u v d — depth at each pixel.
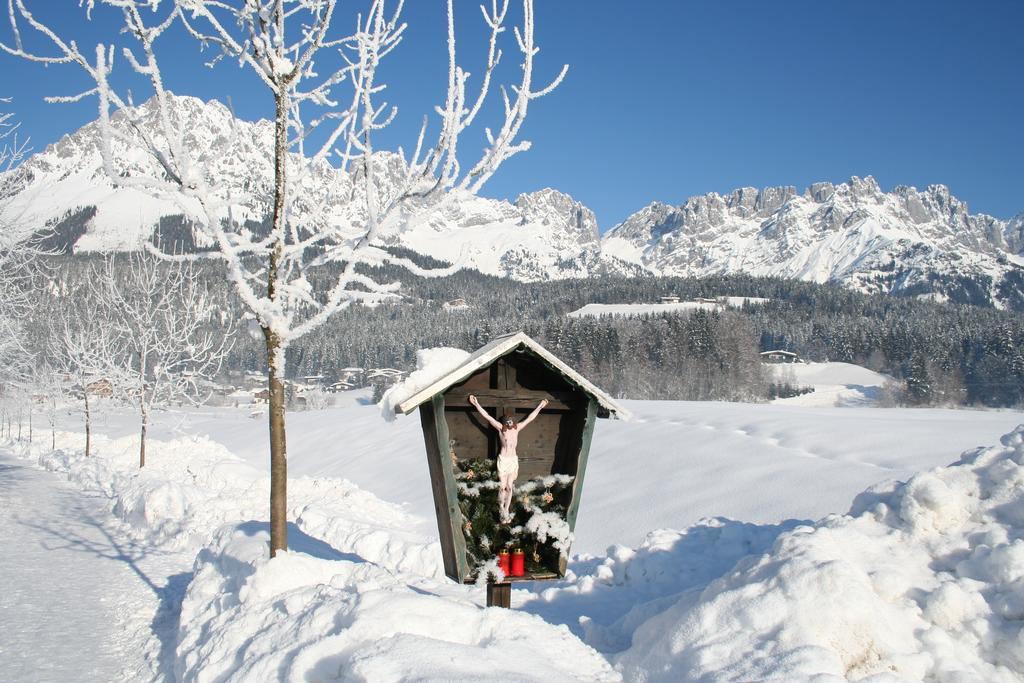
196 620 8.12
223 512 15.95
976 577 5.64
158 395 27.47
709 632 5.53
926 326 127.25
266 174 8.05
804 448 16.91
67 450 34.88
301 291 7.83
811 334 141.50
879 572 5.77
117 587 11.26
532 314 184.88
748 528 9.18
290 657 5.70
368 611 5.84
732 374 89.50
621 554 9.12
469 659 5.12
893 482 7.14
